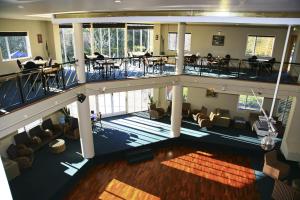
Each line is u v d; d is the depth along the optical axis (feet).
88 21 19.97
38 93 24.75
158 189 28.94
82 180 30.27
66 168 30.04
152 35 47.47
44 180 27.61
